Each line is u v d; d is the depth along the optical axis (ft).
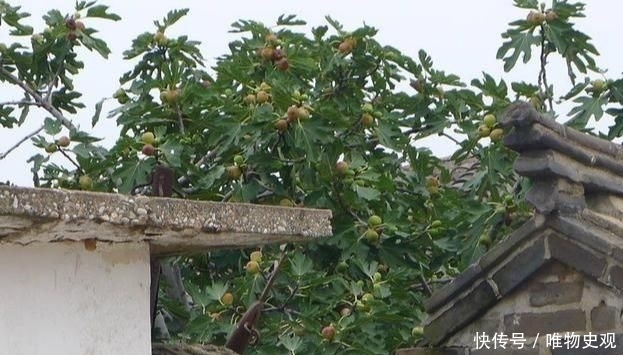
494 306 37.40
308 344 46.57
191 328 47.29
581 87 55.52
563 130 36.63
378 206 52.90
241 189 51.01
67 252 24.48
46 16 57.06
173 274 53.57
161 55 56.95
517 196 52.34
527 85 55.31
